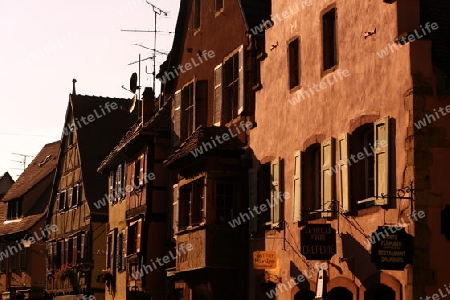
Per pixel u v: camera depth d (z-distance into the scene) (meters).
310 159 21.42
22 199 56.59
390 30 17.73
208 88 29.23
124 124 50.12
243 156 25.56
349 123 19.19
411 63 16.88
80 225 46.94
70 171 49.88
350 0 19.48
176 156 27.33
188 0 31.50
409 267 16.30
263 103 24.34
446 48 17.30
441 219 16.45
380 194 17.48
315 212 19.81
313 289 20.50
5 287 56.97
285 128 22.73
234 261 25.42
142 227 33.78
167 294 32.38
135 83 39.78
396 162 17.12
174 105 32.47
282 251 22.48
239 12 26.59
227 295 25.55
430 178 16.52
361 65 18.84
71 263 47.44
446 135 16.72
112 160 40.75
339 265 19.19
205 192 25.52
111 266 40.56
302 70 21.88
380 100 17.94
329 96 20.30
